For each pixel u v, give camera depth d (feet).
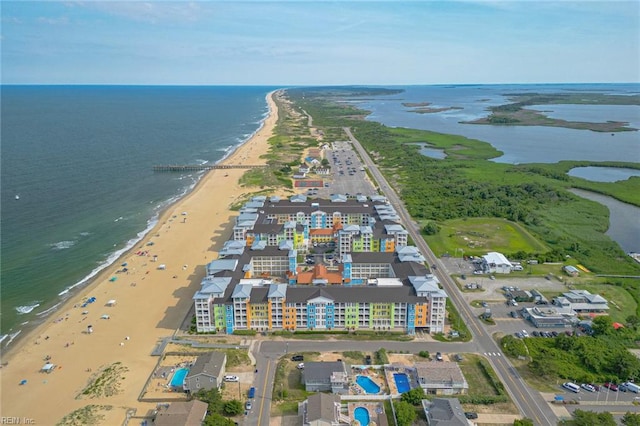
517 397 560.20
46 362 630.74
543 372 593.01
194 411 507.30
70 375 604.08
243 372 604.49
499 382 583.58
